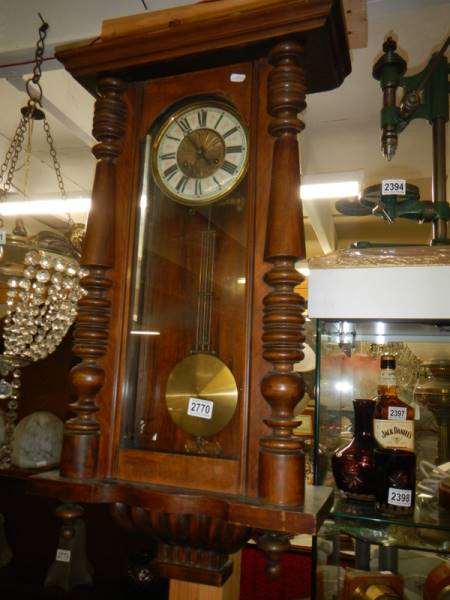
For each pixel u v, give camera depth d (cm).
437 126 136
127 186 100
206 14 94
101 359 93
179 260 98
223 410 88
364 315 107
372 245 119
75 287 145
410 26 199
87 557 195
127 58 97
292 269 83
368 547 113
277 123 88
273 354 81
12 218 425
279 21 87
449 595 97
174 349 95
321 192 320
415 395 124
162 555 97
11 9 180
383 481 104
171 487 85
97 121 100
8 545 204
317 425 109
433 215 133
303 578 240
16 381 149
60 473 90
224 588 116
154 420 93
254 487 81
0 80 252
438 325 115
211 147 99
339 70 103
